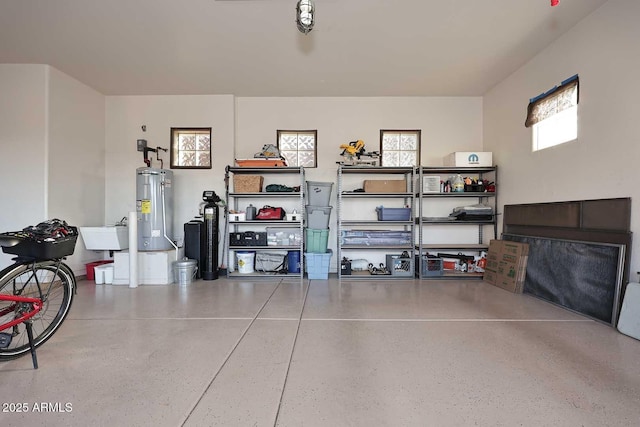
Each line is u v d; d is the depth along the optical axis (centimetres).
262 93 515
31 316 204
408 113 527
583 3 292
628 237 269
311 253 478
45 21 319
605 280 285
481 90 503
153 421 150
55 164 425
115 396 171
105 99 518
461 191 483
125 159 519
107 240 460
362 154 487
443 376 192
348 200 531
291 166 513
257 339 248
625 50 273
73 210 454
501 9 301
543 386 181
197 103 518
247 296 379
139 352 225
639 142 263
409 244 493
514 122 436
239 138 530
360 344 238
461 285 438
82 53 385
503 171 463
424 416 154
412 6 297
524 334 258
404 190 487
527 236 400
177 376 192
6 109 412
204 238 482
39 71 411
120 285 439
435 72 437
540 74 383
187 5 295
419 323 284
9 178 412
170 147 518
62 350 228
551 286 351
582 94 319
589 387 179
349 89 498
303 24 215
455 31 338
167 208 480
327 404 164
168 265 451
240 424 148
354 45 367
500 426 147
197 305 342
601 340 246
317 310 324
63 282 245
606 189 293
